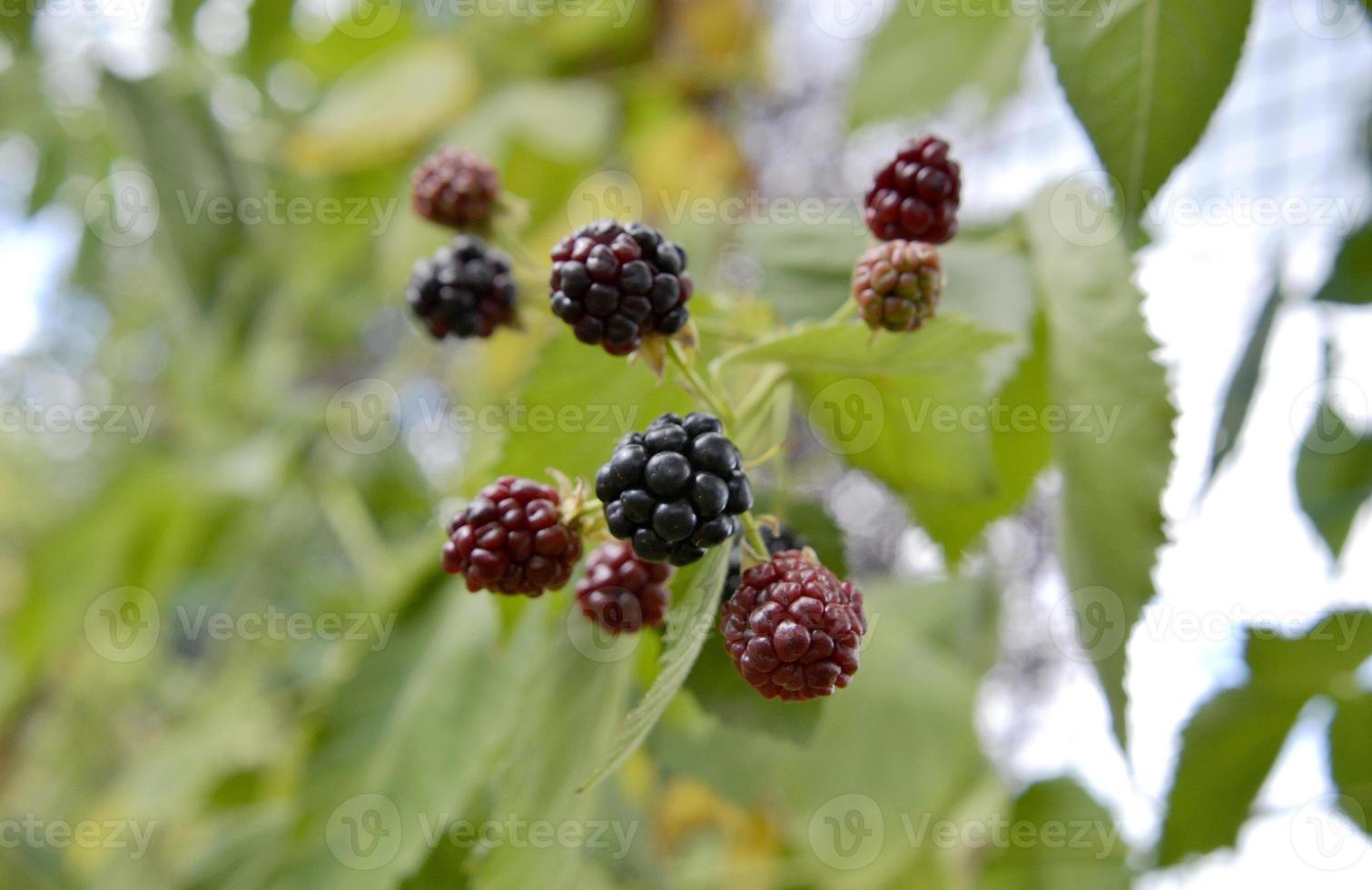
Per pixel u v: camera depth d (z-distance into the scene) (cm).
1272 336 42
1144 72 34
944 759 44
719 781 42
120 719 96
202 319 62
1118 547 38
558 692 37
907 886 47
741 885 50
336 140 62
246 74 65
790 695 32
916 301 34
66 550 70
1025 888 50
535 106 62
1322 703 43
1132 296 38
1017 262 40
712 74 70
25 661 73
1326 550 45
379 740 41
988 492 38
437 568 43
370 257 77
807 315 38
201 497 71
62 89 66
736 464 32
